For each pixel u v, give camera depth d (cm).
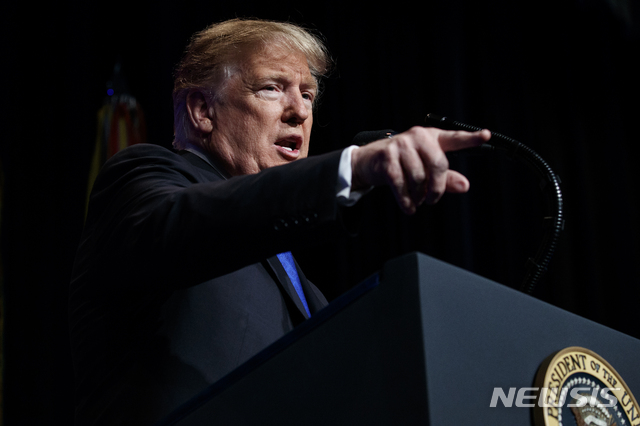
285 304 135
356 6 541
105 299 118
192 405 88
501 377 76
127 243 101
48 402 411
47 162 446
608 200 565
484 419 72
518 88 566
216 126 177
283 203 89
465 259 491
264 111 177
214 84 179
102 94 468
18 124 441
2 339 403
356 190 89
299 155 183
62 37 464
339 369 75
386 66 537
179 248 93
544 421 77
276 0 503
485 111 550
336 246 486
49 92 455
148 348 116
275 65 181
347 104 519
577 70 590
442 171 82
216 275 93
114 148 443
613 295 548
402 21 548
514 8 584
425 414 67
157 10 478
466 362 72
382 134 154
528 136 558
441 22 548
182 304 120
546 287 541
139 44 480
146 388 112
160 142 458
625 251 555
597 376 86
